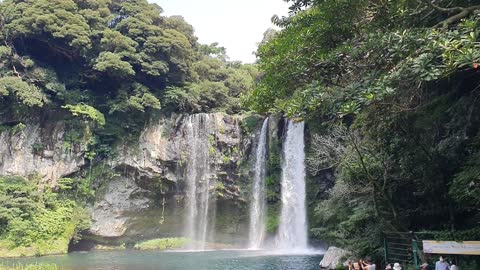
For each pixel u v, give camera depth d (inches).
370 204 609.0
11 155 1257.4
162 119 1430.9
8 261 991.0
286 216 1391.5
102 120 1336.1
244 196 1444.4
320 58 370.0
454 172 492.7
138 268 856.3
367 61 345.1
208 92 1535.4
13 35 1299.2
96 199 1352.1
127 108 1355.8
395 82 291.0
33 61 1310.3
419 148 513.3
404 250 526.6
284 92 403.9
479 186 389.4
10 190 1173.7
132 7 1491.1
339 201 689.0
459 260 451.8
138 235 1423.5
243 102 449.7
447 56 243.0
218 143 1449.3
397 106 370.9
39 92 1262.3
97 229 1327.5
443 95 461.1
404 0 349.4
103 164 1364.4
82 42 1294.3
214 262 961.5
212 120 1464.1
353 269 534.9
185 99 1472.7
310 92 322.0
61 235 1229.7
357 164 605.9
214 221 1470.2
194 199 1438.2
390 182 589.6
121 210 1364.4
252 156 1476.4
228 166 1450.5
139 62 1384.1
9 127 1275.8
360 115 447.2
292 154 1401.3
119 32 1392.7
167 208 1438.2
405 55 293.1
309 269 811.4
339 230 733.3
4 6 1331.2
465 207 472.1
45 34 1309.1
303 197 1355.8
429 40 275.3
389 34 309.4
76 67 1412.4
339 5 371.2
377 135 541.3
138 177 1366.9
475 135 442.9
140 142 1386.6
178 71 1498.5
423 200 570.6
